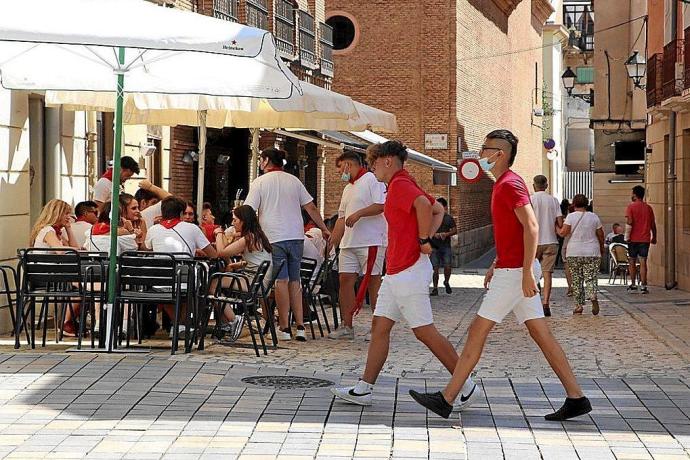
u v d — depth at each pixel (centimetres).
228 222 3803
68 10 1561
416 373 1722
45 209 1988
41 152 2345
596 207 5219
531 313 1315
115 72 1767
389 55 5688
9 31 1524
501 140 1315
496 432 1259
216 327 1969
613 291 3672
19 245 2114
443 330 2522
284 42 4119
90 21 1555
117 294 1773
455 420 1312
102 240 1927
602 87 5116
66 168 2448
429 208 1357
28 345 1845
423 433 1243
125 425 1252
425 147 5638
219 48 1575
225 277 1952
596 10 5097
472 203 6088
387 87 5681
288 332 2052
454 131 5619
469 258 5909
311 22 4609
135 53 1895
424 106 5641
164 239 1930
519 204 1287
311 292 2161
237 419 1295
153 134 3111
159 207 2230
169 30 1565
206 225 2375
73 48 1895
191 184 3528
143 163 2998
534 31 8900
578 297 2833
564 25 10450
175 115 2538
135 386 1462
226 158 3578
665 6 3938
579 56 10938
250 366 1664
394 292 1371
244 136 4028
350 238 2097
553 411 1381
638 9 4803
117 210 1764
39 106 2327
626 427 1292
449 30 5634
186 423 1268
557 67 10306
